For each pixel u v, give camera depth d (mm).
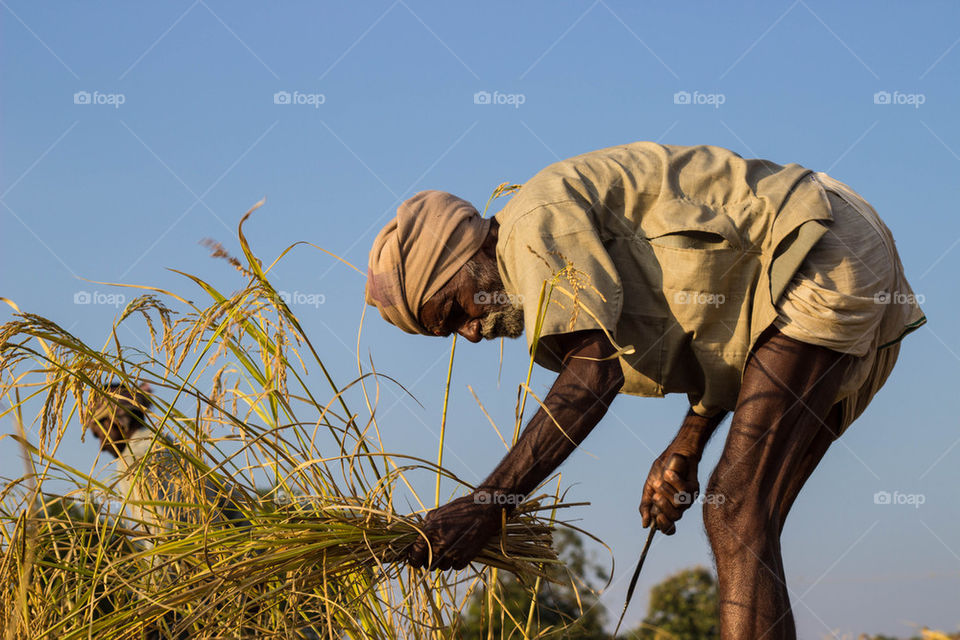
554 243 2164
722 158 2338
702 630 6992
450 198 2457
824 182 2357
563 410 2082
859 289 2197
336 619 2221
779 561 2139
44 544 2168
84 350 2160
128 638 1984
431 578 2344
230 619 2025
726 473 2164
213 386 2270
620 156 2342
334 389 2436
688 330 2268
